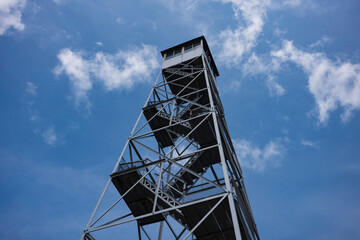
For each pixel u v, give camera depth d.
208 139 24.81
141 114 25.67
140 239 20.38
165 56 35.03
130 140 22.73
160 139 27.02
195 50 33.44
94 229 17.34
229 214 17.56
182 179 24.83
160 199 19.70
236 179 24.12
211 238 19.03
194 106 28.70
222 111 30.75
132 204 20.62
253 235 20.44
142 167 20.25
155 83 30.31
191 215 17.84
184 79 31.33
